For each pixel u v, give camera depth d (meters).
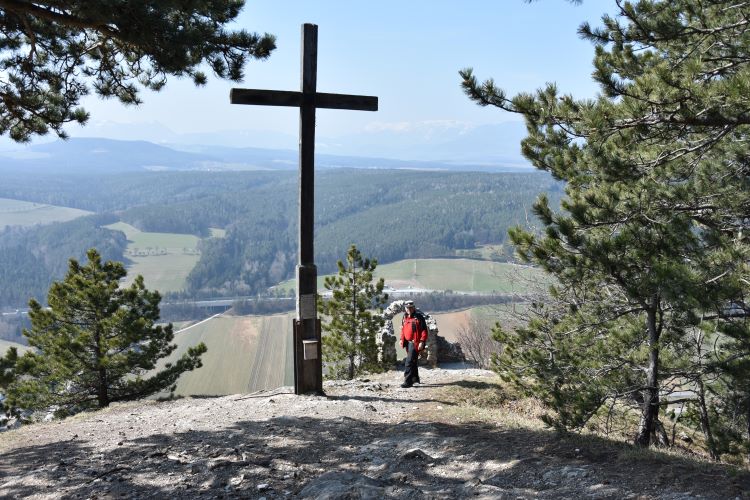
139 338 17.14
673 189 7.71
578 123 7.21
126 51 9.75
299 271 11.04
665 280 6.54
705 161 8.38
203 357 94.19
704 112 6.35
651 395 8.14
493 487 5.81
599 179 7.99
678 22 7.23
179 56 7.94
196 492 6.02
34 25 9.69
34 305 17.31
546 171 8.46
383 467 7.01
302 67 10.49
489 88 7.48
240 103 10.23
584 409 7.66
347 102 10.72
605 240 7.18
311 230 11.04
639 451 6.68
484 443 7.66
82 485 6.27
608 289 8.71
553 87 7.37
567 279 7.92
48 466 7.07
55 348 16.19
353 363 20.11
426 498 5.52
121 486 6.20
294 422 9.24
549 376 8.94
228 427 8.97
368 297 20.59
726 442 8.81
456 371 15.59
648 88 6.51
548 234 7.52
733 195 7.84
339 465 7.16
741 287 6.47
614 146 7.42
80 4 6.98
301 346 11.27
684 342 8.39
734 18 7.41
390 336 18.89
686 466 6.04
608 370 8.41
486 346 26.03
